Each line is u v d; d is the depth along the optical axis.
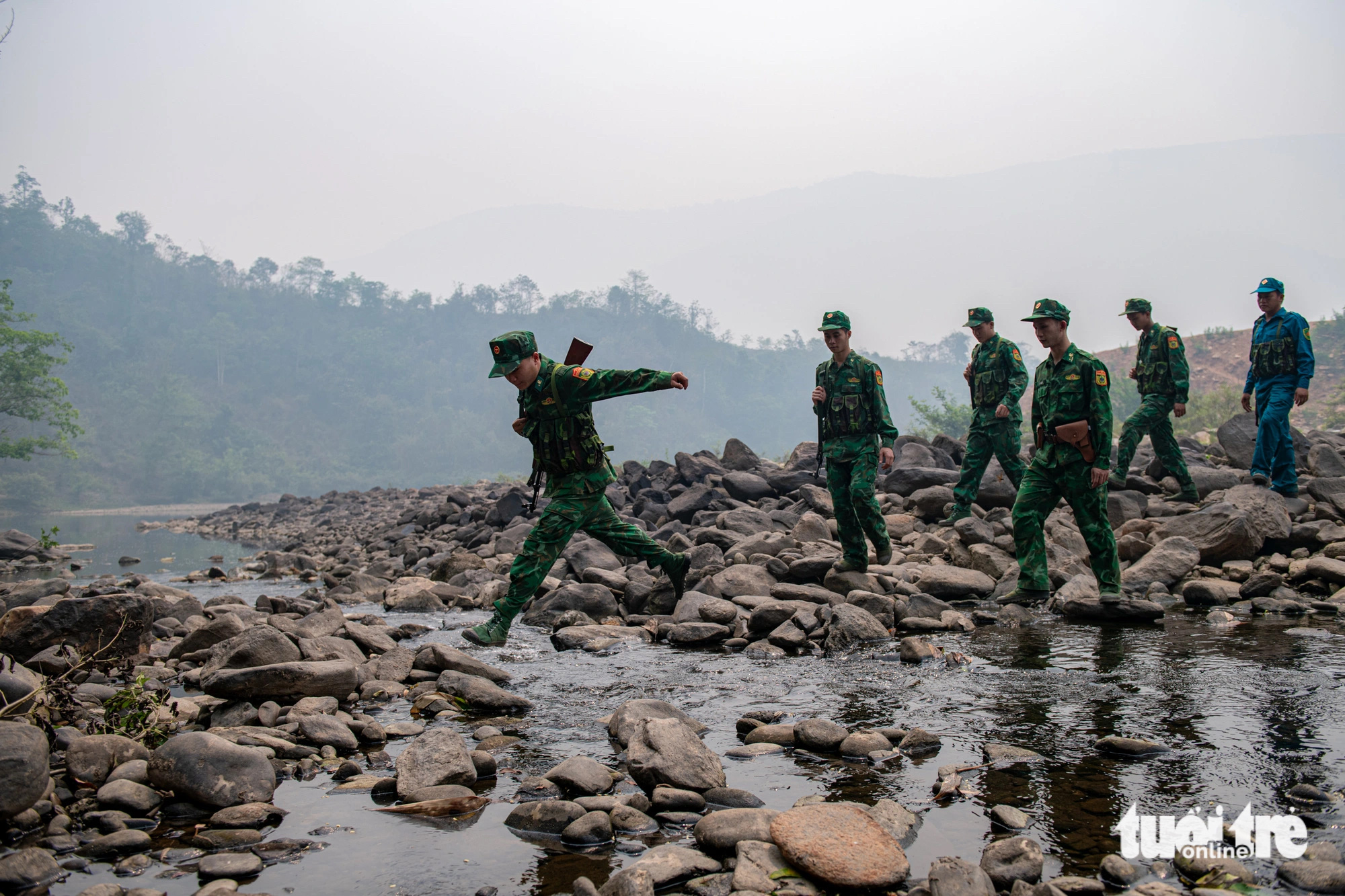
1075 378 6.18
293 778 3.38
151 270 179.62
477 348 199.00
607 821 2.77
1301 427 50.12
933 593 7.09
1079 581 6.57
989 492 9.77
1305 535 7.60
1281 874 2.33
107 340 147.25
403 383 174.12
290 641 4.74
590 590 6.95
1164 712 3.83
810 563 7.24
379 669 4.95
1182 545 7.36
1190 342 75.00
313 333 184.25
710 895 2.35
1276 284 9.01
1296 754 3.25
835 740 3.54
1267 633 5.46
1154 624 5.89
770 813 2.78
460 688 4.45
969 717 3.91
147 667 5.08
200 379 155.38
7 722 2.89
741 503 11.14
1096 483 6.13
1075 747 3.44
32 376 60.66
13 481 93.62
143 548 18.23
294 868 2.56
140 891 2.35
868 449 7.11
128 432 126.12
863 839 2.51
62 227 180.25
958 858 2.49
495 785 3.27
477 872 2.53
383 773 3.42
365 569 10.90
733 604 6.53
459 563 9.36
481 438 161.75
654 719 3.45
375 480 142.38
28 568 13.45
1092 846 2.57
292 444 148.00
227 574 11.80
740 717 4.10
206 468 118.75
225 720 4.03
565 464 5.43
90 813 2.90
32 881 2.43
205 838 2.71
